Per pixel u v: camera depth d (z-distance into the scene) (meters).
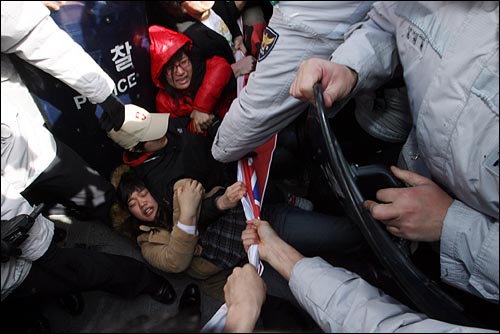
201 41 2.11
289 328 1.51
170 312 1.99
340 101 1.40
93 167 2.12
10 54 1.56
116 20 1.72
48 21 1.41
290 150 2.18
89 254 1.75
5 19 1.30
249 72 2.25
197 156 2.02
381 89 1.51
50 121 1.83
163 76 2.05
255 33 2.33
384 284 1.72
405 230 1.18
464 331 0.96
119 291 1.89
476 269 1.07
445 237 1.11
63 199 1.97
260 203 1.72
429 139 1.11
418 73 1.09
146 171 1.97
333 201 2.00
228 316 1.16
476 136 0.99
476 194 1.04
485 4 0.96
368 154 1.79
